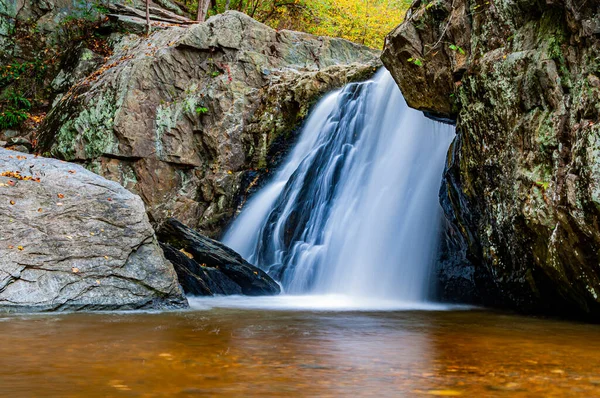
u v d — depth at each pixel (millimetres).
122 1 19750
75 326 5316
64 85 17562
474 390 3025
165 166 15172
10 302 6152
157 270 7152
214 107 15594
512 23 6840
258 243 12812
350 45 18453
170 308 7012
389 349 4266
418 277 9297
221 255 9961
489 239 7246
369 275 10016
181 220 14445
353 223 10875
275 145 15031
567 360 3889
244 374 3340
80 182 7566
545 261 6219
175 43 15875
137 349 4141
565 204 5691
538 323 6086
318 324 5773
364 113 12531
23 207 6922
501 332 5336
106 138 14766
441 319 6402
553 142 6035
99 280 6691
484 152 7094
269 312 6957
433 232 9336
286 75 16219
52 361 3676
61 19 18719
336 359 3836
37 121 17234
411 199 10008
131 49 17016
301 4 22984
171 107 15461
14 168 7609
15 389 2961
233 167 15203
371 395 2902
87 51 17750
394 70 8391
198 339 4648
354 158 12047
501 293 7938
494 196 6965
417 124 10547
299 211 12461
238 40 16531
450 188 8172
